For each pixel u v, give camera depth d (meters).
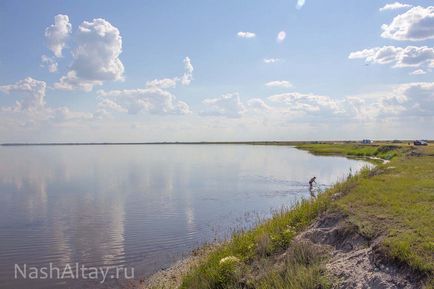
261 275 12.23
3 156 147.25
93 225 25.47
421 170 30.20
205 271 13.60
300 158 99.25
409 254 10.49
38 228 24.78
